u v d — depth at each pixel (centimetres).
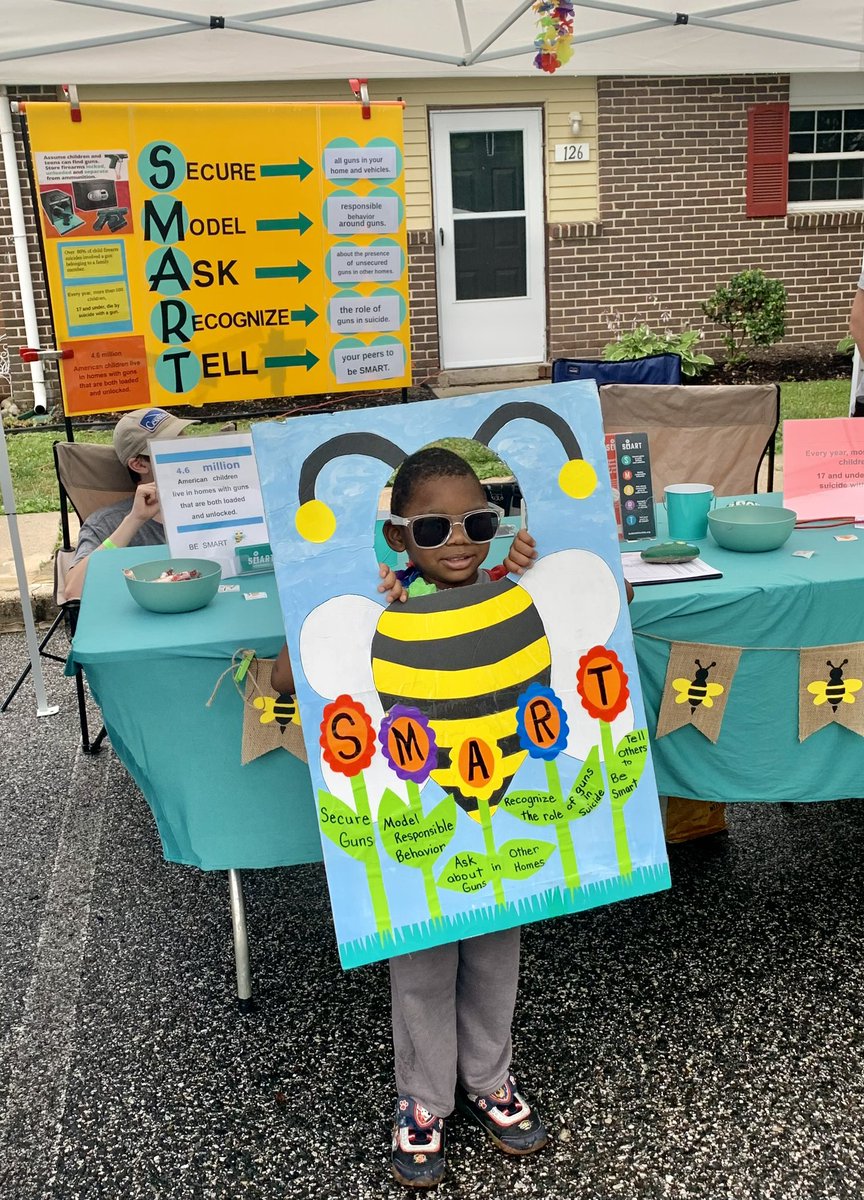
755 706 231
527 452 191
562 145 844
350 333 381
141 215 344
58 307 341
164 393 365
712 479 403
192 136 343
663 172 865
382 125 363
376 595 183
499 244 868
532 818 188
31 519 633
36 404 812
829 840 300
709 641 226
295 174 357
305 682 180
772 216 893
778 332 860
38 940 272
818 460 281
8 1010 245
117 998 247
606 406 402
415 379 874
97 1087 218
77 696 417
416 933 181
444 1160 192
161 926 276
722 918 265
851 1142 193
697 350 912
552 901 188
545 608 190
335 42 353
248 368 372
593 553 193
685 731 233
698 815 295
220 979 252
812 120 898
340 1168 194
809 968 244
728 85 853
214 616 226
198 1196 190
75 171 333
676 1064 215
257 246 360
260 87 783
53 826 330
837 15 369
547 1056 219
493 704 186
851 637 231
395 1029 192
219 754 215
